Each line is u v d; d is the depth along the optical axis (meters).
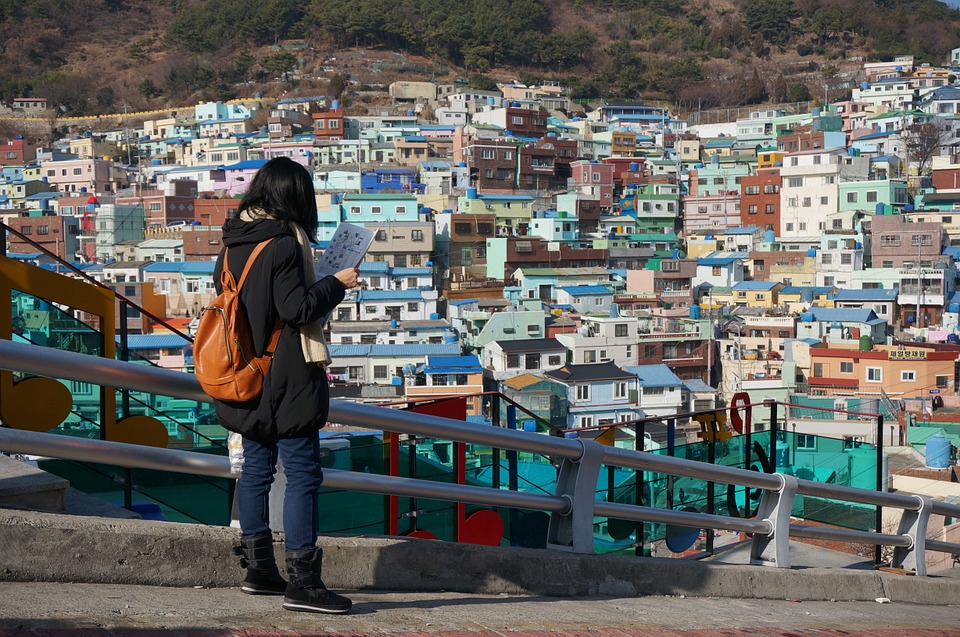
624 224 81.06
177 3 165.75
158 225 78.19
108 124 125.69
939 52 150.00
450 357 45.66
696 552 6.55
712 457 6.42
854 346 50.69
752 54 153.38
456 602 3.66
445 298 61.59
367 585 3.68
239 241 2.87
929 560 16.84
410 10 149.25
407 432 3.52
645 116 116.69
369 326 52.44
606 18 161.38
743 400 6.71
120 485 4.54
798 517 7.56
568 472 4.34
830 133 84.00
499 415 5.30
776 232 78.00
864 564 6.97
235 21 151.00
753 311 61.16
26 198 85.75
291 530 3.07
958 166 75.12
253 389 2.86
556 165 92.25
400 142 95.19
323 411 2.97
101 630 2.52
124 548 3.13
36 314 4.61
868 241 67.19
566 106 127.12
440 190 84.44
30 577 2.95
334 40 147.00
